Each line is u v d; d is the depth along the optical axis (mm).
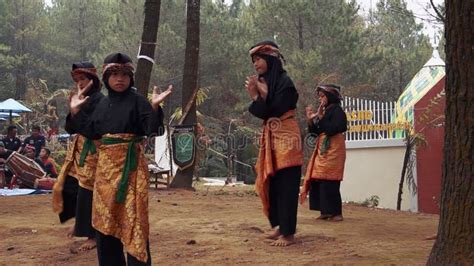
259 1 32656
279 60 6883
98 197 4785
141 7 34531
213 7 35375
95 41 47719
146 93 13648
